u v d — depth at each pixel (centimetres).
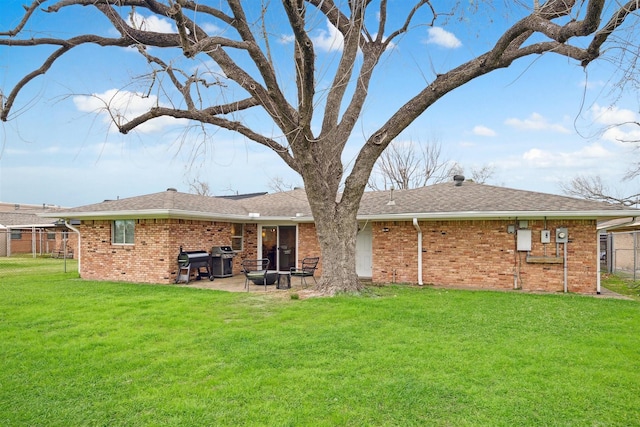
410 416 368
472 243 1243
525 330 662
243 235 1662
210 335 636
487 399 399
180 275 1321
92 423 361
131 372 480
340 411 376
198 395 413
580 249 1130
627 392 416
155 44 814
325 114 1036
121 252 1389
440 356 523
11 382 452
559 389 421
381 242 1372
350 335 625
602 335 630
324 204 1012
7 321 737
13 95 749
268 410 379
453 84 852
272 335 630
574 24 540
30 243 3266
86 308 852
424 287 1218
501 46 741
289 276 1209
